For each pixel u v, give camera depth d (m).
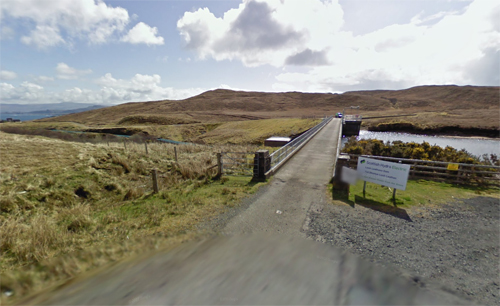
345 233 4.61
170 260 3.02
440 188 8.27
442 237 4.63
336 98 177.00
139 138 35.09
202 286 2.43
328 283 2.70
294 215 5.48
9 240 4.19
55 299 2.30
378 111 130.12
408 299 2.66
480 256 3.96
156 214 5.44
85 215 5.41
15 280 2.58
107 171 10.03
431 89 193.38
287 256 3.33
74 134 39.78
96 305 2.19
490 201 6.88
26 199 6.61
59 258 3.10
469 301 2.80
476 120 63.28
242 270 2.83
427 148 13.49
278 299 2.30
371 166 7.08
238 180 8.79
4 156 9.43
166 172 11.16
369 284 2.82
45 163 9.37
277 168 10.35
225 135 48.00
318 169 10.55
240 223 4.89
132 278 2.58
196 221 4.98
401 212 5.88
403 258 3.74
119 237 4.14
